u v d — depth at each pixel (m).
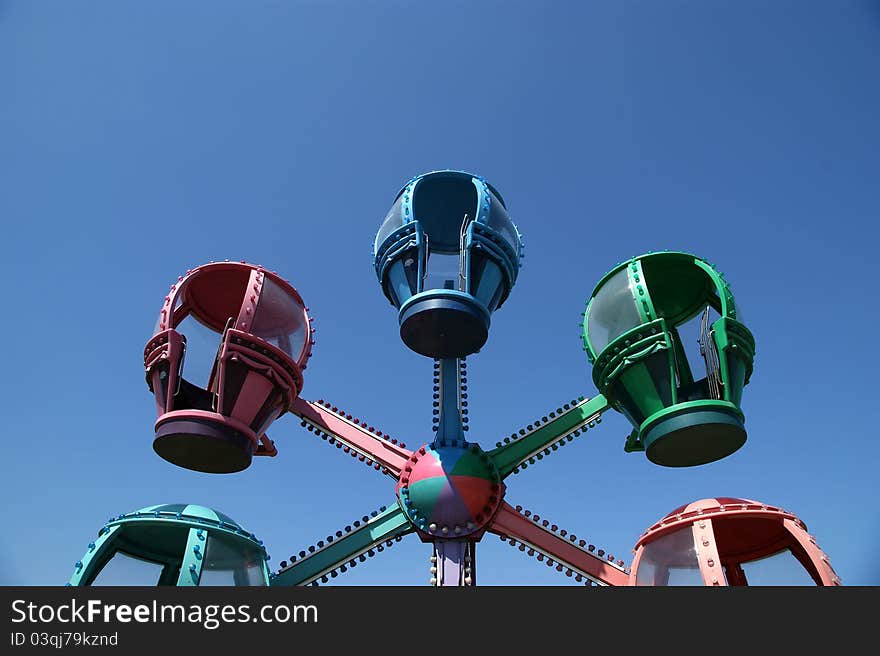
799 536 14.68
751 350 19.39
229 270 21.17
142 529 16.67
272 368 19.08
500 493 21.61
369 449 22.91
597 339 20.27
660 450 18.55
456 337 21.88
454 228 26.75
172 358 18.47
